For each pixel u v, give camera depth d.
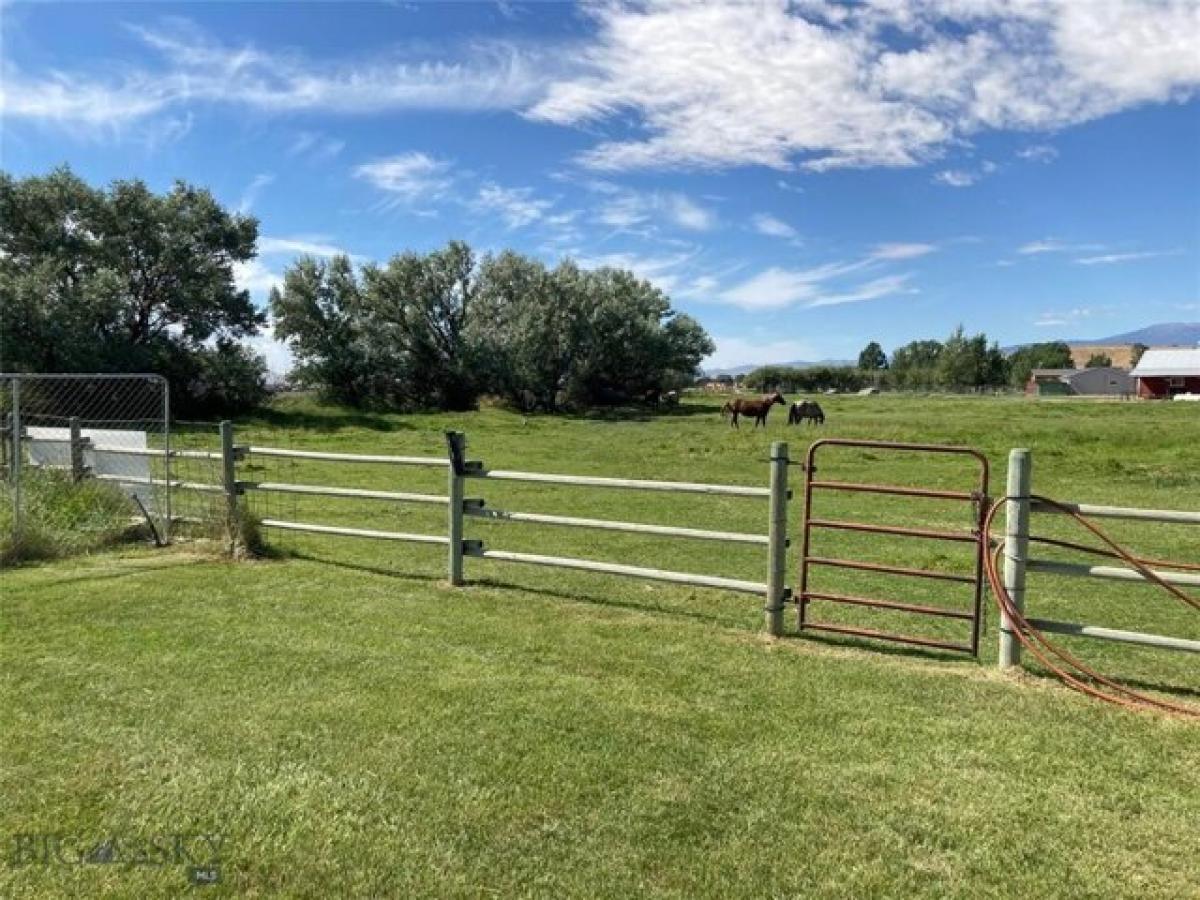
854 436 27.80
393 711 4.21
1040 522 12.30
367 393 47.62
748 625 5.98
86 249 36.38
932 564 9.17
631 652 5.21
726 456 22.81
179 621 5.73
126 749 3.75
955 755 3.81
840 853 3.02
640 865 2.93
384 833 3.11
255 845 3.02
